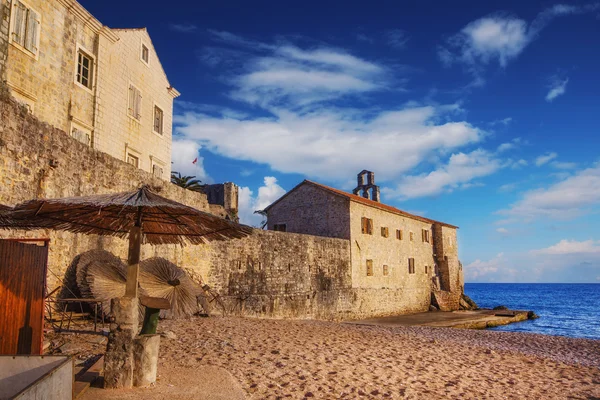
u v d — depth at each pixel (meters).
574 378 11.77
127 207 7.11
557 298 115.25
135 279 6.85
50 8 16.31
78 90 17.88
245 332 13.84
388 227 37.62
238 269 22.50
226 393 6.69
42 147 11.58
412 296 39.72
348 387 8.32
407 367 10.86
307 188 35.22
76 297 12.84
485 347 16.02
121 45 20.80
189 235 8.62
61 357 5.10
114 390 6.29
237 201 39.53
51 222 7.82
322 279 28.92
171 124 25.92
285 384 8.04
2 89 10.26
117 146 20.30
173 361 8.99
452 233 47.19
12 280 6.82
